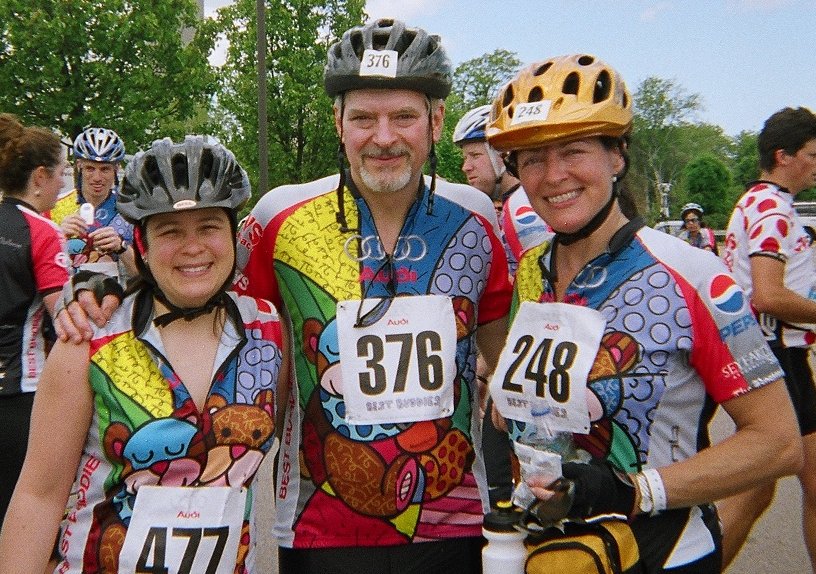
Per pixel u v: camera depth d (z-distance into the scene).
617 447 1.89
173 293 1.87
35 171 3.62
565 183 1.96
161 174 1.83
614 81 1.96
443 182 2.39
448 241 2.29
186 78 18.12
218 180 1.86
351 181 2.29
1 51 16.75
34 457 1.82
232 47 23.03
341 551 2.14
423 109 2.17
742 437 1.87
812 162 3.73
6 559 1.77
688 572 1.89
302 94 22.39
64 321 1.83
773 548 4.25
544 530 1.91
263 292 2.34
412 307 2.20
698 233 15.63
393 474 2.12
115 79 17.02
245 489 1.87
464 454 2.21
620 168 2.03
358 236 2.24
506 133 1.95
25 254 3.40
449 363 2.19
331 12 23.22
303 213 2.28
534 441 2.00
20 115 16.83
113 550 1.78
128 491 1.80
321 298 2.20
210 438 1.83
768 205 3.71
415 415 2.13
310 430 2.19
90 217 5.16
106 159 5.41
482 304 2.42
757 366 1.86
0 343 3.39
